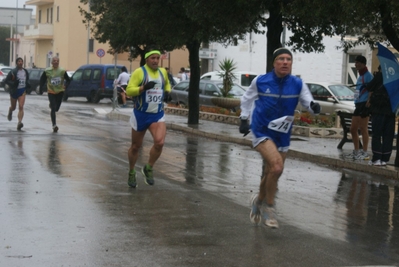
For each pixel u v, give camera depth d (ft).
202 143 58.49
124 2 68.28
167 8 65.31
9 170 37.60
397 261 22.18
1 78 151.02
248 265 20.97
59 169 38.63
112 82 120.98
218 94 96.17
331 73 132.57
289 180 39.11
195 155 48.75
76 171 38.17
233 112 89.35
